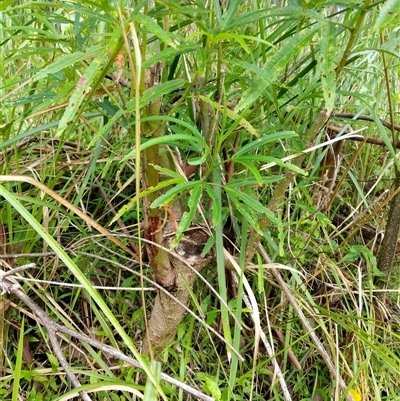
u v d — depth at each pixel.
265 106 0.87
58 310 0.82
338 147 0.94
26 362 0.79
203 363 0.85
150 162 0.55
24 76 1.02
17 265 0.82
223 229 0.80
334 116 0.89
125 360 0.60
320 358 0.93
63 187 0.93
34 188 0.91
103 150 0.93
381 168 1.15
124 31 0.39
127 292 0.87
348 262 1.03
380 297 1.01
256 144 0.56
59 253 0.52
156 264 0.64
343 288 1.01
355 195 1.16
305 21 0.61
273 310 0.90
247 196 0.54
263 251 0.82
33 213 0.81
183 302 0.72
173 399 0.80
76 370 0.65
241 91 0.75
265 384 0.88
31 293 0.84
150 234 0.61
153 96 0.48
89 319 0.87
